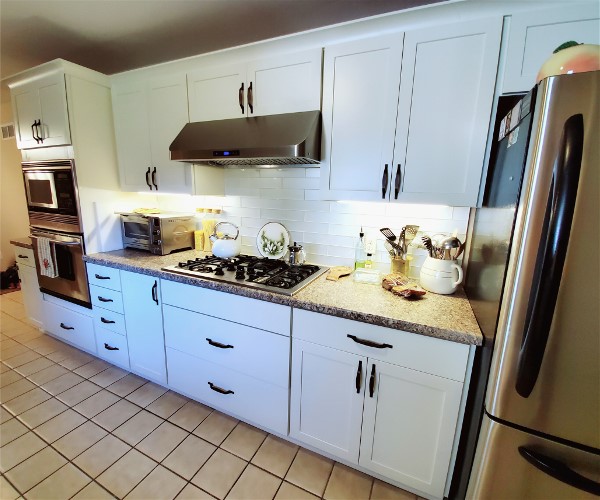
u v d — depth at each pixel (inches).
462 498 44.7
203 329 66.6
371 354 49.3
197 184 77.9
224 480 54.9
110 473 55.7
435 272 58.0
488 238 45.1
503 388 35.0
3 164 151.9
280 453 60.9
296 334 55.4
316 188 75.9
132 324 79.0
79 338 94.0
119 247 94.7
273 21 68.0
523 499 36.5
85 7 62.7
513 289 33.1
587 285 29.5
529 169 30.8
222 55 65.8
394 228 68.9
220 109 69.1
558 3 41.4
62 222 87.7
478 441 39.3
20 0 60.2
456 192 51.0
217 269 68.6
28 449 60.4
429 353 45.3
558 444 33.5
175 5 61.6
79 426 66.6
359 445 53.8
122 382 82.4
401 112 52.5
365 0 59.0
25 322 116.9
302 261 76.2
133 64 93.4
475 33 45.8
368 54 53.4
